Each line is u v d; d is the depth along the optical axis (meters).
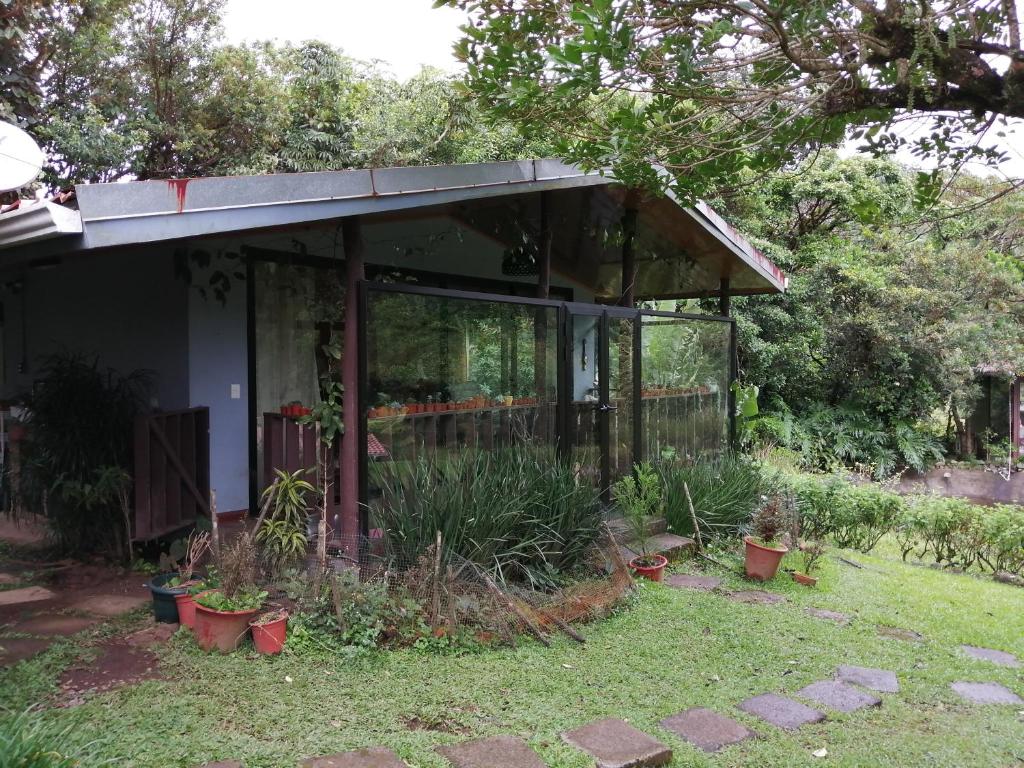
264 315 6.51
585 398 6.92
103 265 6.69
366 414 4.85
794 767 3.03
